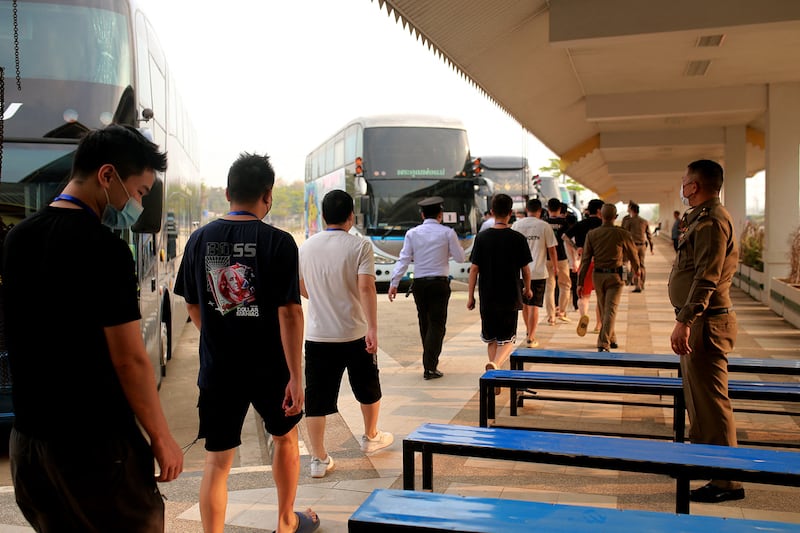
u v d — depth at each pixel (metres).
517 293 7.32
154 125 7.98
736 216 21.56
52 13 6.13
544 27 10.55
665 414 6.56
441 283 8.09
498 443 3.79
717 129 21.98
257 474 5.14
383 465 5.25
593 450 3.65
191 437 6.80
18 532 4.17
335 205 5.10
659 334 10.93
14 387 2.41
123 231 6.23
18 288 2.37
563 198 39.00
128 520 2.46
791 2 8.88
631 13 9.30
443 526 2.76
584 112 18.33
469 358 9.52
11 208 5.88
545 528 2.74
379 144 18.56
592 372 8.48
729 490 4.41
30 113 5.96
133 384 2.43
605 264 9.05
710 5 9.09
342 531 4.07
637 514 2.87
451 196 18.69
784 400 4.92
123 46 6.30
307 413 5.02
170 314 9.76
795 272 13.01
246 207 3.70
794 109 15.07
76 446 2.35
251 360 3.60
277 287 3.57
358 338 5.08
